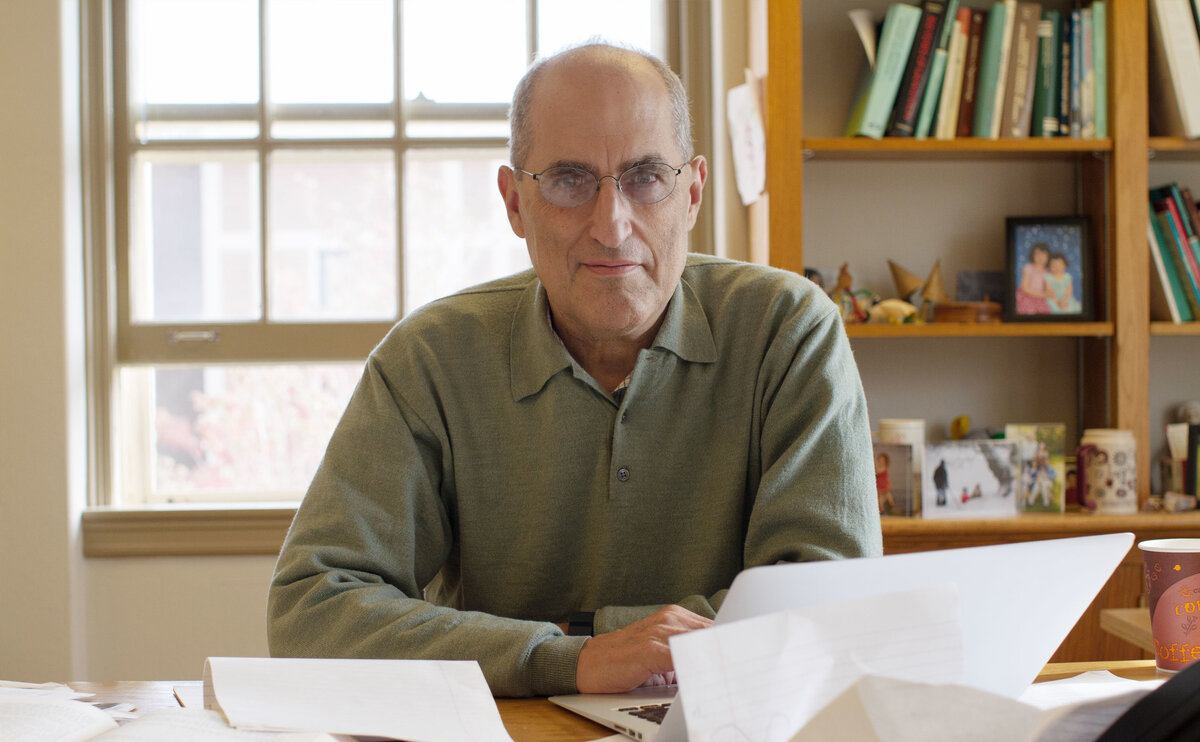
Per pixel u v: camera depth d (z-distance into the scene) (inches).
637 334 46.4
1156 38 87.4
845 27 93.3
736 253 95.9
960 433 91.6
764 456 46.1
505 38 101.9
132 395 100.7
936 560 25.6
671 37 100.3
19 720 27.3
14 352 92.2
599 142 42.0
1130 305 85.4
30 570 91.4
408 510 45.4
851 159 92.8
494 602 48.1
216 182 100.7
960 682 24.4
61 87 92.9
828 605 23.1
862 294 90.3
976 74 86.7
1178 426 88.8
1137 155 85.4
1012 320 88.3
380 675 30.6
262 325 99.7
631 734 28.9
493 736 27.4
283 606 40.9
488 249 102.0
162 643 93.6
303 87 100.8
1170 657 36.6
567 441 47.1
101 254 97.0
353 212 101.3
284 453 102.1
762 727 22.2
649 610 39.5
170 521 93.2
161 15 100.2
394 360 48.8
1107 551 28.8
